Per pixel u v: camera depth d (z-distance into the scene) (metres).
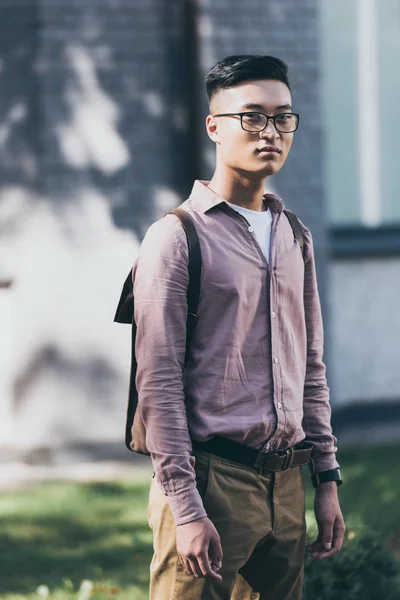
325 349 15.62
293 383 5.80
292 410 5.75
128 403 5.78
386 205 17.70
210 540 5.41
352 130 17.52
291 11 14.85
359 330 17.38
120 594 9.38
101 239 14.62
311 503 11.34
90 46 14.48
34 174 14.51
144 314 5.52
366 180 17.59
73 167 14.52
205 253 5.57
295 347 5.86
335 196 17.50
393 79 17.59
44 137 14.42
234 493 5.60
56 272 14.52
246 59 5.62
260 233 5.77
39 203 14.51
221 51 14.55
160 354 5.48
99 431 14.72
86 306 14.61
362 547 8.06
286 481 5.81
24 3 14.34
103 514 12.03
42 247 14.52
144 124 14.71
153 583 5.80
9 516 12.00
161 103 14.76
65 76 14.44
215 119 5.71
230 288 5.55
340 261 17.23
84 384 14.66
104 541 11.04
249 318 5.63
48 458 14.56
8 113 14.44
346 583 7.72
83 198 14.55
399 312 17.55
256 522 5.66
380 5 17.45
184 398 5.58
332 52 17.33
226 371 5.58
